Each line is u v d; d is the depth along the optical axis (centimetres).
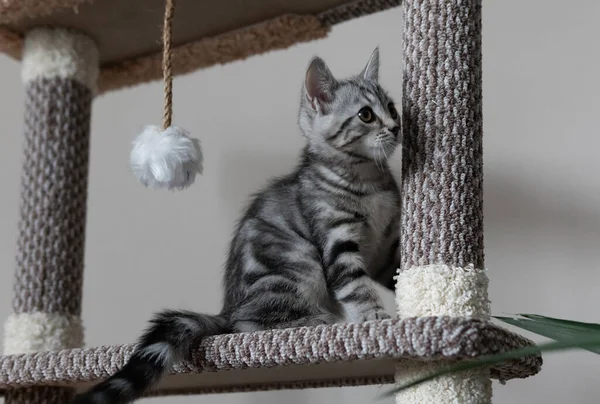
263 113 217
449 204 119
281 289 148
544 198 187
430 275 116
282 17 179
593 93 187
